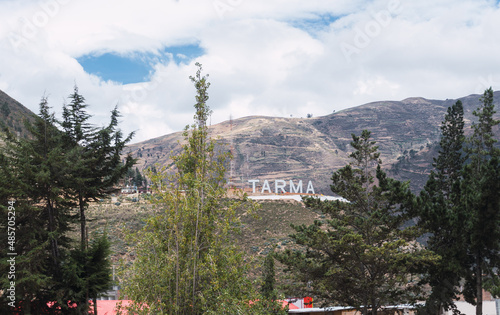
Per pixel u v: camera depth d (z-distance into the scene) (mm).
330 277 41312
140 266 25703
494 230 37844
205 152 28281
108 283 37031
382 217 41719
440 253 41281
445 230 41594
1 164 34844
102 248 37312
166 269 25375
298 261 42500
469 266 41344
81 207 40312
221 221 27031
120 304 25703
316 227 43969
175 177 27531
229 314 24484
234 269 25469
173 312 25312
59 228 37969
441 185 52781
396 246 38812
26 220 35875
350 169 44875
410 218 42344
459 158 52344
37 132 39781
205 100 28891
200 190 27266
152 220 26453
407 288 42500
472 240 38594
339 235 43156
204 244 26938
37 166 37406
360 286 41594
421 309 42250
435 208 41125
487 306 56312
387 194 42969
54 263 37219
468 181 43406
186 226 26703
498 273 40344
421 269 41719
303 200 45625
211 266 24656
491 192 37031
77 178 38219
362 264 41938
